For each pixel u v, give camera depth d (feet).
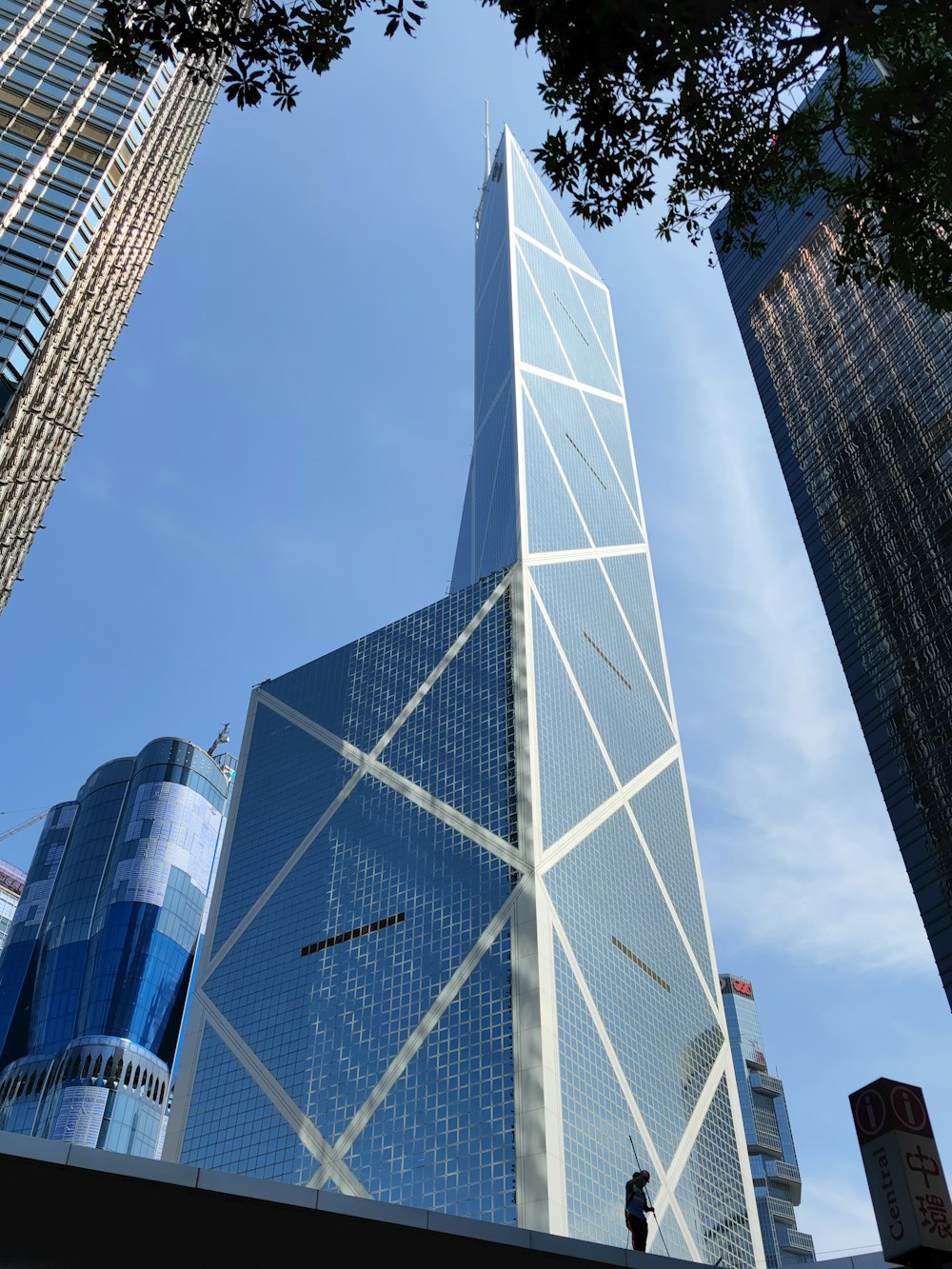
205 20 70.38
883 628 344.90
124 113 211.00
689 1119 366.22
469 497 615.57
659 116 77.15
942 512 339.36
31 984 636.48
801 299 444.96
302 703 504.43
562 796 398.01
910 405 370.12
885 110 72.38
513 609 455.22
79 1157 58.49
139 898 613.52
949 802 295.89
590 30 68.39
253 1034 383.65
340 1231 64.13
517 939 341.00
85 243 184.96
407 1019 346.13
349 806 435.53
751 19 70.23
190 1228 63.16
